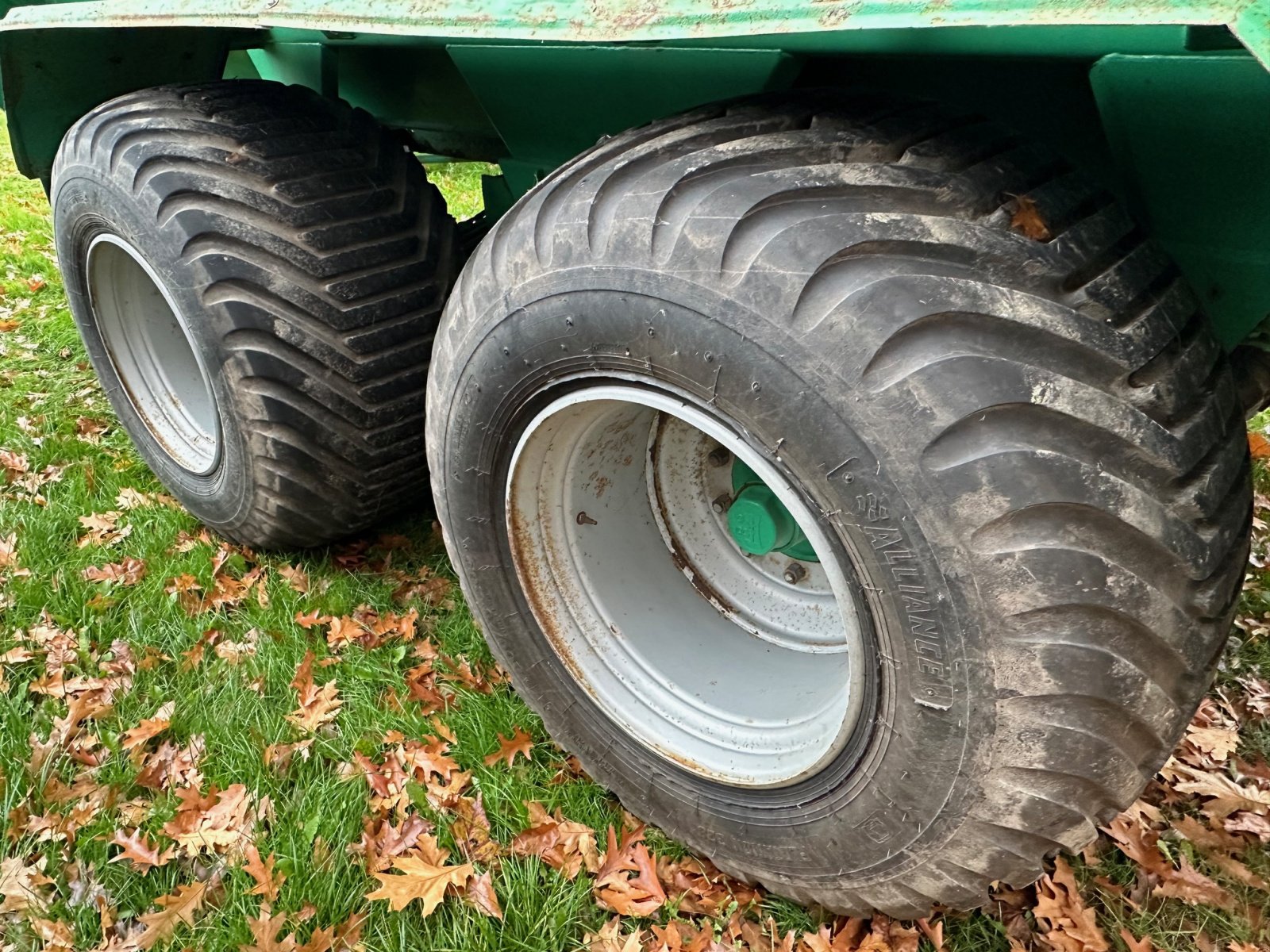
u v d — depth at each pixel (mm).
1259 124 1419
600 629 2242
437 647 2922
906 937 2066
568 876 2221
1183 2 977
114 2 2162
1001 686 1463
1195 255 1686
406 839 2309
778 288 1450
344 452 2758
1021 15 1054
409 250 2703
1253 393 1938
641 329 1623
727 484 2297
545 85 2271
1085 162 1761
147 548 3281
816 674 2143
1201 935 2148
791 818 1910
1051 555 1384
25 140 3084
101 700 2703
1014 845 1620
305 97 2816
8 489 3617
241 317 2533
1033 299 1406
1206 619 1529
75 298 3281
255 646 2896
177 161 2559
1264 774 2539
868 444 1426
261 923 2090
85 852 2273
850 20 1148
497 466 2059
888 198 1476
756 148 1577
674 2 1278
